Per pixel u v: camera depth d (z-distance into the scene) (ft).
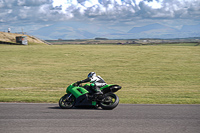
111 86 32.32
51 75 95.55
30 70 108.99
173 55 175.63
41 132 19.95
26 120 24.09
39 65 128.47
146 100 40.86
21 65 127.24
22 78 86.28
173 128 21.59
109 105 30.63
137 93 56.29
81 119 24.85
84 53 186.09
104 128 21.39
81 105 31.60
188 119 25.21
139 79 88.33
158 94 54.34
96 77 32.94
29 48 226.79
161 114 27.71
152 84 76.69
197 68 120.06
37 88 64.64
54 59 154.81
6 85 69.62
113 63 138.92
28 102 38.09
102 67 123.13
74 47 241.14
